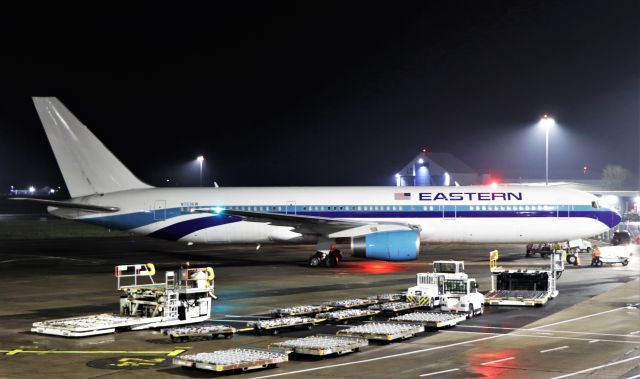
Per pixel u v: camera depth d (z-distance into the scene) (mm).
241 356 17719
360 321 24875
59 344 20688
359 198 47594
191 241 48625
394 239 42781
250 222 47531
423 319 23047
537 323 23844
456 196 47312
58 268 45969
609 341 20656
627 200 101188
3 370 17359
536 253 54000
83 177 48750
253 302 29547
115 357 18891
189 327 23469
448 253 57719
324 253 46094
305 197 47844
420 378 16344
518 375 16516
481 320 24531
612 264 46531
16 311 27312
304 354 18938
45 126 48375
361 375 16656
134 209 47938
